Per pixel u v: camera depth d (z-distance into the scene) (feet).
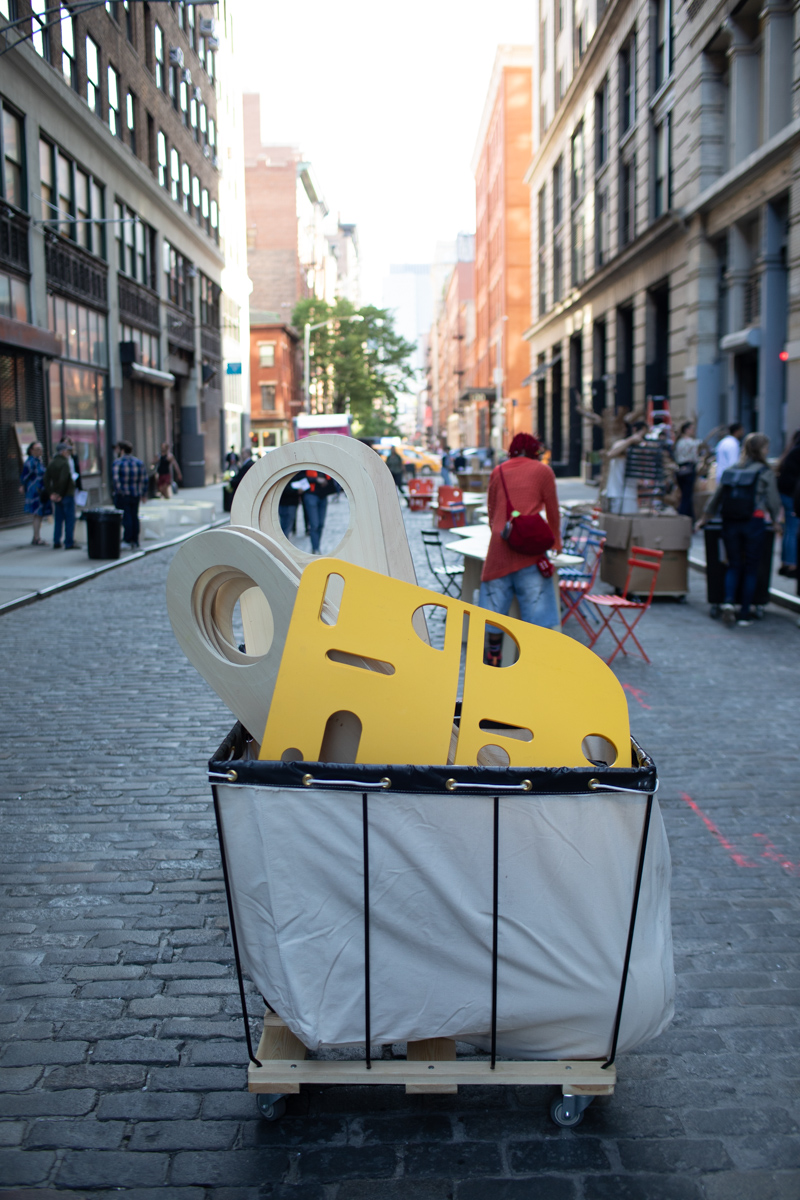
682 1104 8.91
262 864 7.93
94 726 20.92
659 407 82.64
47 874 13.57
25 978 10.90
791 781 17.57
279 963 7.99
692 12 74.28
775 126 62.03
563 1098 8.45
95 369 85.71
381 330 252.62
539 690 8.38
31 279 68.49
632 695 23.98
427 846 7.79
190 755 18.90
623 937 7.97
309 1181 7.90
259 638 11.75
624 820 7.84
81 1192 7.77
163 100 109.91
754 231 68.54
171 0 47.21
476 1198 7.73
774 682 25.27
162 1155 8.19
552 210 144.97
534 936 7.91
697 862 14.17
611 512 43.47
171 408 121.29
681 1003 10.56
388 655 8.34
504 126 212.23
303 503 51.62
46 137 72.02
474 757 8.30
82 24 80.07
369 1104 8.88
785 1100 8.96
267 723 8.32
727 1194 7.81
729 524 33.50
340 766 7.71
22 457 67.10
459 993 8.02
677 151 79.66
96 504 84.99
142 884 13.26
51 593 40.09
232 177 159.84
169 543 62.39
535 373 149.79
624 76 101.71
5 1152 8.20
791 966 11.33
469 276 391.65
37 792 16.81
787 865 14.08
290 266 266.16
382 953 7.94
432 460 182.29
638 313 96.32
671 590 38.11
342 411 259.19
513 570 23.15
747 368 73.46
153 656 28.25
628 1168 8.07
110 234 89.35
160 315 109.60
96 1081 9.15
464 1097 9.00
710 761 18.74
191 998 10.54
